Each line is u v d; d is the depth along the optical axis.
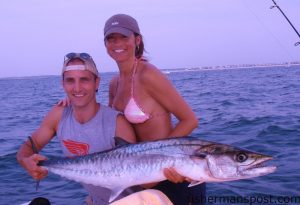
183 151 1.56
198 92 14.74
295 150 4.00
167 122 1.83
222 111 8.06
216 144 1.56
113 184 1.64
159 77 1.74
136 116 1.80
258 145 4.43
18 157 1.78
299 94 11.16
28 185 3.39
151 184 1.80
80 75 1.64
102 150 1.69
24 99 17.83
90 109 1.69
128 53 1.81
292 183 2.89
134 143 1.63
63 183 3.36
